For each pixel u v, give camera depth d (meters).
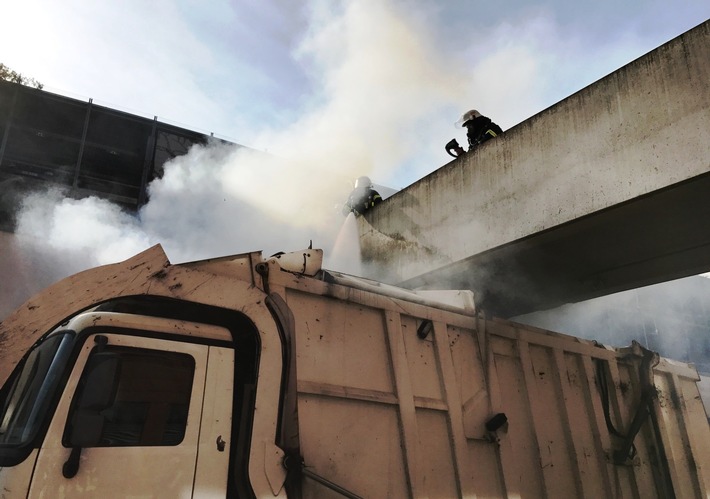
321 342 3.35
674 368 5.61
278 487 2.73
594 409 4.74
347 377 3.37
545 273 6.63
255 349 3.00
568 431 4.47
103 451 2.42
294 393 2.97
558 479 4.22
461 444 3.67
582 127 5.12
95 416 2.45
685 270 6.19
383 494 3.21
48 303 2.74
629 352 5.29
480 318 4.24
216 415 2.74
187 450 2.61
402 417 3.46
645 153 4.57
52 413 2.38
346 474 3.11
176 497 2.49
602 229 5.29
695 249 5.74
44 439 2.32
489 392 4.04
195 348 2.82
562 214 5.14
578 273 6.63
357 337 3.54
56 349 2.56
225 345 2.92
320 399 3.20
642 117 4.64
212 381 2.80
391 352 3.61
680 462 5.23
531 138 5.61
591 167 4.98
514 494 3.83
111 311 2.81
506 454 3.91
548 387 4.55
